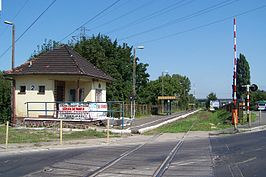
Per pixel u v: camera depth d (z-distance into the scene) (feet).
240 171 39.24
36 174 39.14
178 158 49.70
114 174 38.73
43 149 61.26
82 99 112.78
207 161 46.62
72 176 37.86
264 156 48.57
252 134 82.64
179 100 376.89
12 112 108.37
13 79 108.99
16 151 58.54
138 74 212.84
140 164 45.06
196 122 141.18
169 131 97.04
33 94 106.63
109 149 61.05
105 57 167.94
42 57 113.09
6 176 38.19
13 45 110.01
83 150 59.88
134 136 84.12
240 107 120.67
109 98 167.02
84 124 96.99
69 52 114.32
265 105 262.06
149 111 217.77
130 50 188.75
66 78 106.42
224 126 110.11
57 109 104.06
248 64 298.15
